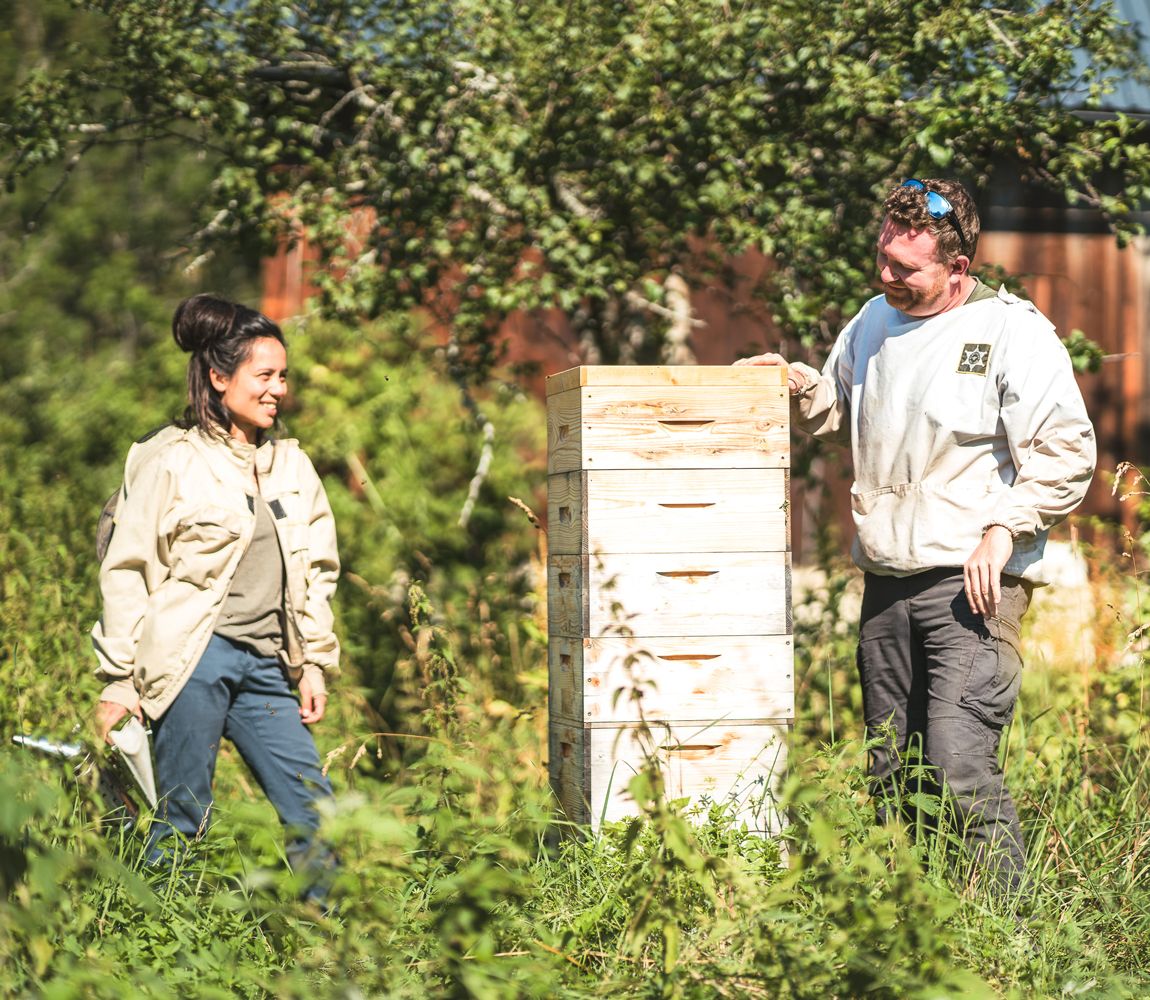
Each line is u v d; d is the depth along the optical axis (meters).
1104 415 23.02
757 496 8.83
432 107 13.62
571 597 8.93
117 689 8.65
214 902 6.67
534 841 8.48
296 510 9.22
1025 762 10.37
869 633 9.06
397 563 16.89
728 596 8.80
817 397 9.44
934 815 8.38
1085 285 22.94
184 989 6.26
